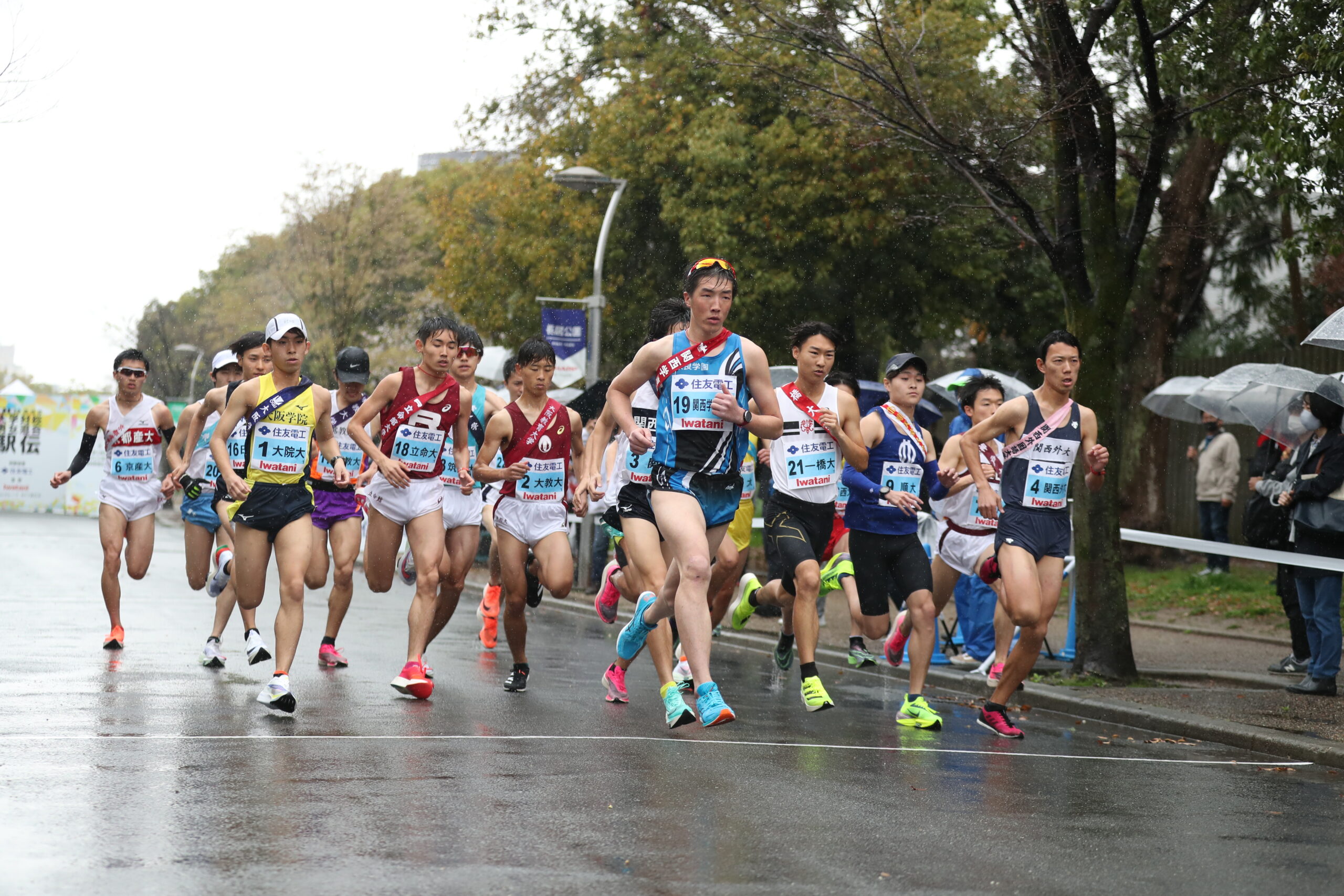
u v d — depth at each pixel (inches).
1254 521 817.5
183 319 4520.2
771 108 1711.4
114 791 381.4
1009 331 1930.4
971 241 1439.5
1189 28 824.9
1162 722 629.6
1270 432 807.1
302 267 3036.4
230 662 700.0
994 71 949.8
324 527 713.0
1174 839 379.2
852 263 1744.6
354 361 732.0
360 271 3046.3
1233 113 832.3
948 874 326.0
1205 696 698.2
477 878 305.4
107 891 285.6
